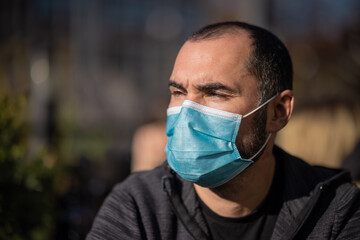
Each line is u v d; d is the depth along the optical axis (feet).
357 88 18.49
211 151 5.12
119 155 17.38
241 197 5.47
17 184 7.28
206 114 5.22
